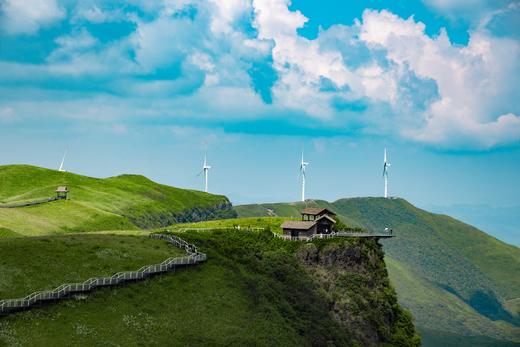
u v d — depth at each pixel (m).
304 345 121.81
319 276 153.50
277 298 132.75
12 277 102.00
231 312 118.44
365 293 158.62
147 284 115.00
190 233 148.75
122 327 99.50
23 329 90.06
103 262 116.69
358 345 140.75
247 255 144.12
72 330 93.94
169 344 100.38
